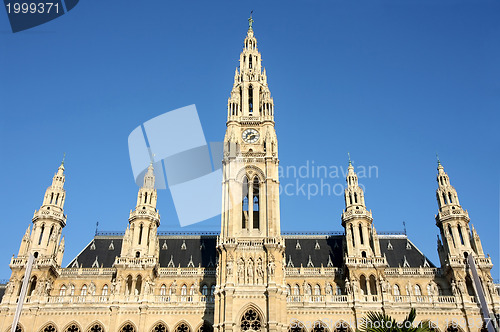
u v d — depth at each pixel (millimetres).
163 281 85750
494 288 79000
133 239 85875
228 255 72875
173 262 89875
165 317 77125
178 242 94312
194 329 76188
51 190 90438
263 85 92500
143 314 77125
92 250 91750
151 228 88062
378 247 83438
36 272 81188
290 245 92625
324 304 76875
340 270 85250
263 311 68750
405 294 82875
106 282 85125
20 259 82500
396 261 88562
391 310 76000
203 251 92125
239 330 67625
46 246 85500
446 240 85438
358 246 84188
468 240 84500
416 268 85062
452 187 90500
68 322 76438
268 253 72750
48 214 87562
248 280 71375
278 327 67875
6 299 78438
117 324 76625
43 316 76812
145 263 82562
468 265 81625
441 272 84562
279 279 71875
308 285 84562
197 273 86188
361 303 76688
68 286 84812
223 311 69438
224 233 75500
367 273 81188
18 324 75938
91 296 79438
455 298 77438
